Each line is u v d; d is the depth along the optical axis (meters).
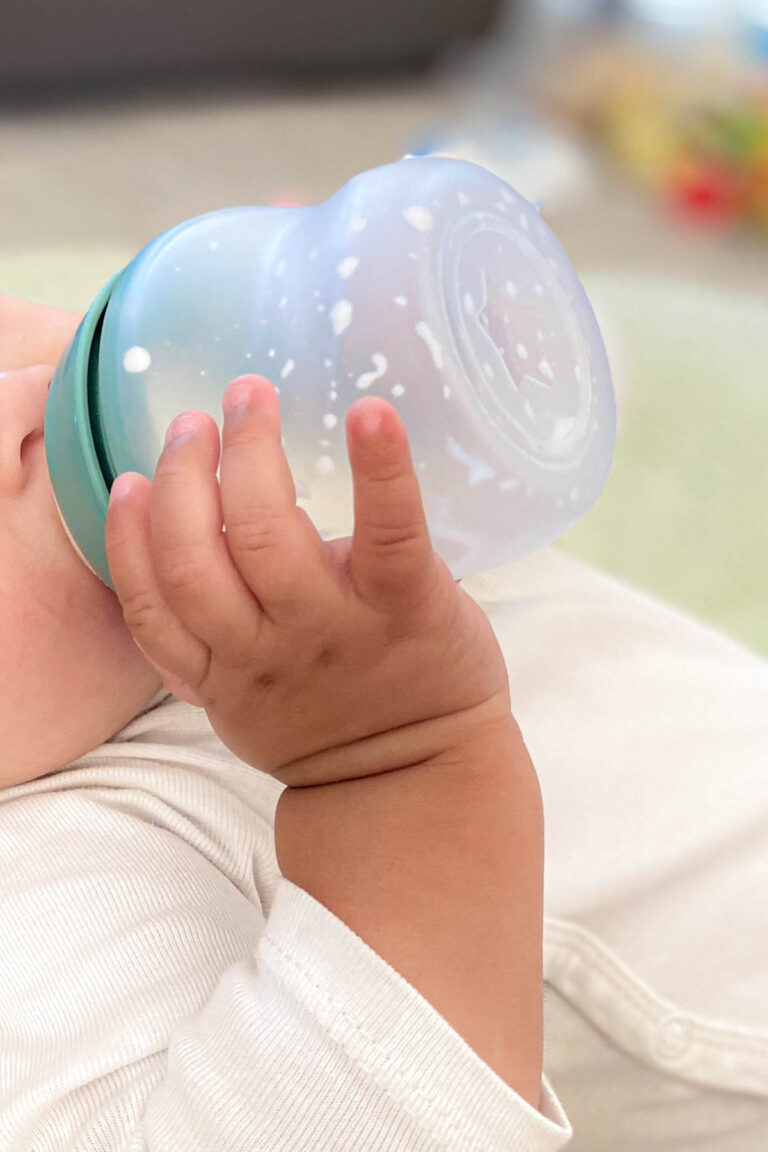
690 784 0.74
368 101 2.74
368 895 0.48
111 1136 0.50
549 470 0.48
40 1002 0.55
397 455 0.38
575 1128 0.74
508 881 0.49
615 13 2.81
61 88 2.54
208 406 0.46
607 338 0.97
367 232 0.45
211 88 2.69
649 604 0.85
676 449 1.28
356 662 0.45
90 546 0.50
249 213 0.50
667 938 0.72
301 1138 0.45
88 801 0.61
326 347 0.44
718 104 2.41
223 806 0.63
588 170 2.41
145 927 0.56
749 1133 0.73
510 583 0.81
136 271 0.48
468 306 0.46
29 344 0.64
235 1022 0.47
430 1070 0.45
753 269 2.16
